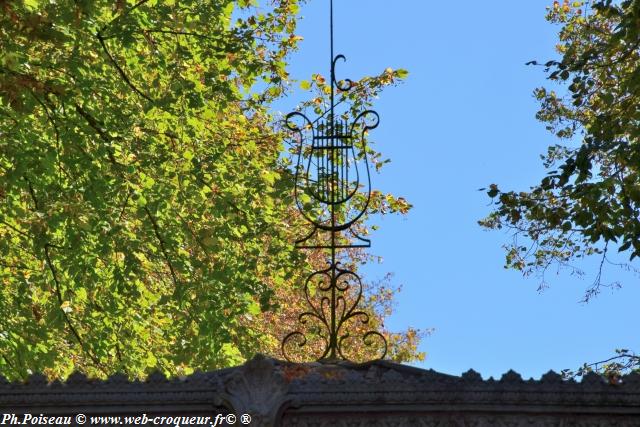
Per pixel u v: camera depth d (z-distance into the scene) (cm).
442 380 1085
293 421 1096
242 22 2708
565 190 2106
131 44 2436
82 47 2462
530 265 2531
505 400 1073
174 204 2641
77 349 2692
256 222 2644
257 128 2897
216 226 2595
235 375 1096
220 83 2570
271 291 2575
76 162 2389
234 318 2545
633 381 1072
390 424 1088
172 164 2639
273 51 2806
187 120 2634
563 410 1069
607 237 2070
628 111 2108
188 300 2538
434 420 1083
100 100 2517
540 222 2447
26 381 1112
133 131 2558
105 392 1105
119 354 2644
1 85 1984
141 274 2462
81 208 2339
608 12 2081
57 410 1103
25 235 2484
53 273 2458
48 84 2039
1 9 1931
